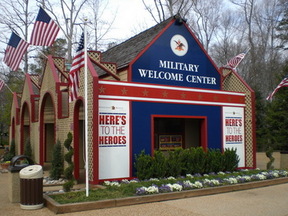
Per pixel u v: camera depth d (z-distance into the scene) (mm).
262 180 11797
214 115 14672
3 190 10734
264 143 30562
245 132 15742
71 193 9000
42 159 15859
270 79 37812
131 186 9742
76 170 12023
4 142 33469
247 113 15766
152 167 11617
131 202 8445
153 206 8312
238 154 15344
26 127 21578
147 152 12391
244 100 15844
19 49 13016
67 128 13016
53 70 14695
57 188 10875
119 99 11914
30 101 18156
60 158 12875
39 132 16094
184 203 8695
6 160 18656
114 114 11758
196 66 15000
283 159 15648
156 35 13992
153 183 10117
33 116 17859
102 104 11531
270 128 30422
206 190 9844
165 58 14086
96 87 11172
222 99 14984
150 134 12539
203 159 13188
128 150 11938
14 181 8836
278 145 28875
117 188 9641
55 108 14406
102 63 13500
